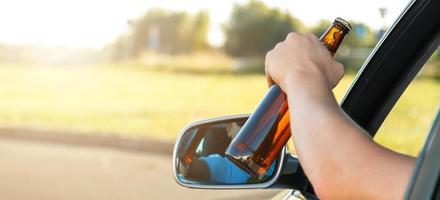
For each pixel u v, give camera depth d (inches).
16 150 426.3
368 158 42.3
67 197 307.3
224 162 64.8
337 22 53.7
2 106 638.5
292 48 49.1
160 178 340.2
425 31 73.0
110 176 346.0
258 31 1262.3
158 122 518.9
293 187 69.3
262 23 1251.8
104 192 315.6
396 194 41.1
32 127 484.4
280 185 68.4
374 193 41.6
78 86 852.0
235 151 49.4
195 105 630.5
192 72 1093.1
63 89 811.4
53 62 1236.5
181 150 67.7
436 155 40.3
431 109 125.0
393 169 41.6
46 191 316.5
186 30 1373.0
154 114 566.3
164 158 402.0
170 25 1380.4
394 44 73.4
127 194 311.0
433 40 73.5
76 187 323.3
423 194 40.3
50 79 959.0
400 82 75.0
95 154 413.7
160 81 911.0
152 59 1349.7
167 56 1362.0
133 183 330.6
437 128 41.0
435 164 40.3
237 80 904.9
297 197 71.2
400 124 119.0
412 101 119.8
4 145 446.6
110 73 1075.9
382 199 41.4
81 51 1257.4
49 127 485.7
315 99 45.4
